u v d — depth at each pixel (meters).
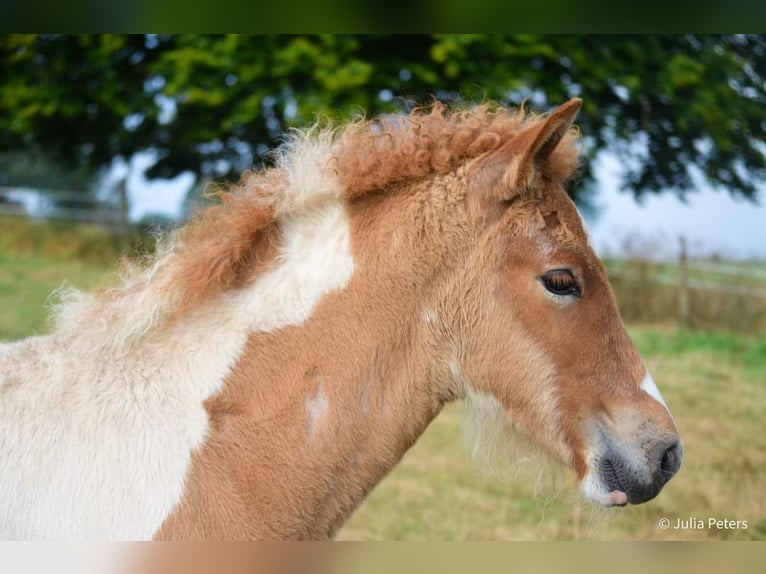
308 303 2.42
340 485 2.37
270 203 2.48
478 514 5.15
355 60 9.25
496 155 2.51
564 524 4.87
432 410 2.54
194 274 2.38
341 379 2.37
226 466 2.28
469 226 2.49
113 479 2.20
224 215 2.49
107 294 2.42
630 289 11.32
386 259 2.46
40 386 2.29
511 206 2.49
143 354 2.37
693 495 5.37
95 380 2.31
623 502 2.47
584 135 10.60
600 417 2.48
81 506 2.17
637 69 9.95
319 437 2.33
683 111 10.48
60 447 2.21
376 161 2.52
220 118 10.69
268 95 9.75
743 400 7.41
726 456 6.04
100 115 11.70
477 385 2.53
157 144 12.05
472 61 9.14
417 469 6.01
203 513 2.22
